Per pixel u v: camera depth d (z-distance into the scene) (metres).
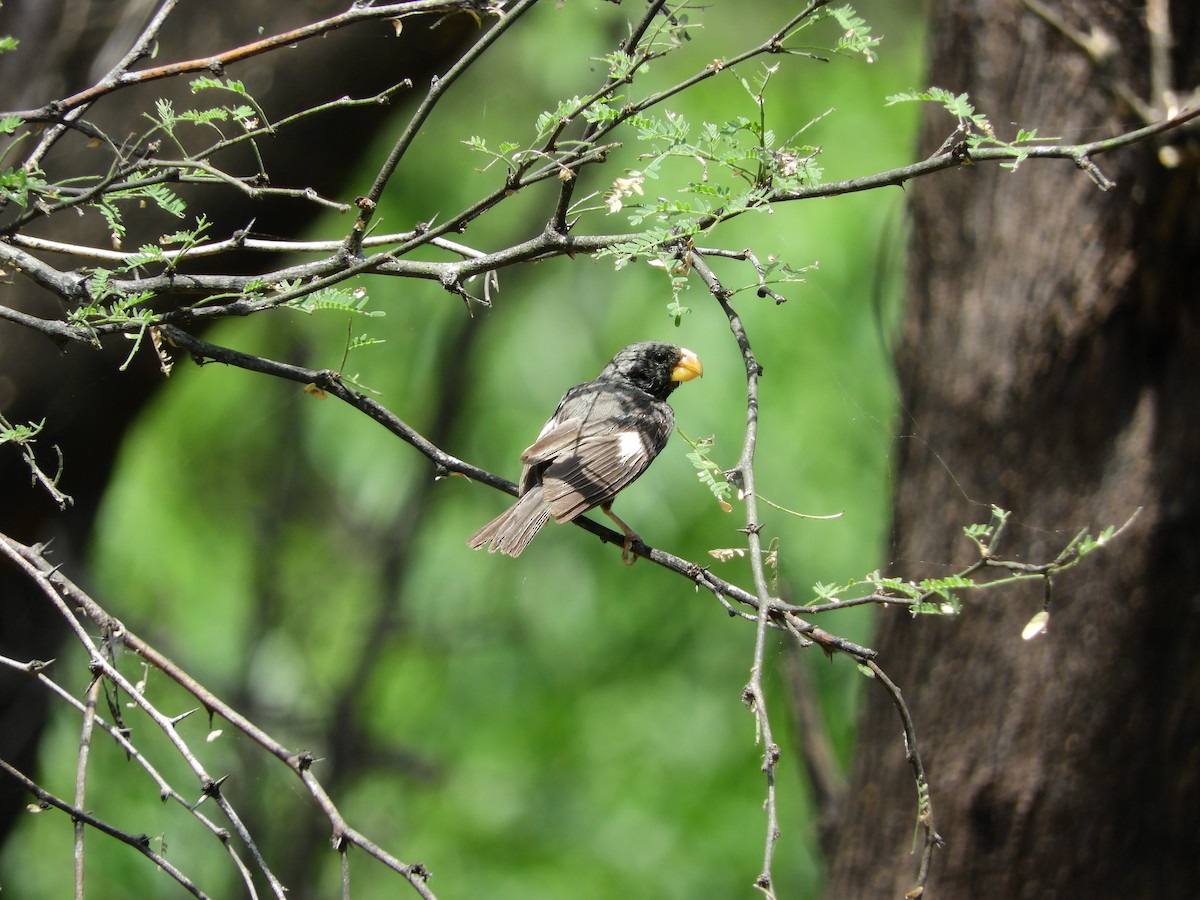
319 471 17.92
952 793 9.85
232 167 9.79
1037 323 9.60
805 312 16.05
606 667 17.59
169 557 16.95
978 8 10.00
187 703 16.38
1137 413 9.41
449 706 17.69
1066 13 9.52
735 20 16.97
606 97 6.06
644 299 16.80
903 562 10.37
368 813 17.59
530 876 16.27
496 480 6.78
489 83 16.48
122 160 6.56
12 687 11.08
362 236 6.56
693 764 17.12
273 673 17.59
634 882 16.20
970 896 9.77
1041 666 9.56
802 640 5.83
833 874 10.84
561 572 17.45
